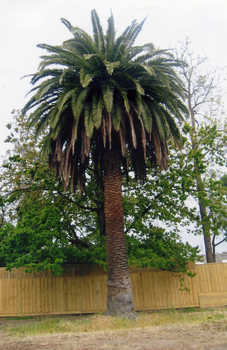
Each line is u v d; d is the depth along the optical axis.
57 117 14.12
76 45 15.65
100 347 8.27
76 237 21.52
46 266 17.02
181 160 20.61
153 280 19.91
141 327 11.13
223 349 7.39
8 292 19.41
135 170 18.62
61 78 14.17
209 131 21.94
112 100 14.15
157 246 19.94
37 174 19.69
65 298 19.36
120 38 15.38
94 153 18.59
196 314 14.85
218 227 20.72
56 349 8.43
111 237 15.23
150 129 14.76
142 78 16.30
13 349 8.77
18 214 20.44
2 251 18.31
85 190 18.58
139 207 20.72
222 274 20.41
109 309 14.42
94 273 19.78
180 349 7.57
